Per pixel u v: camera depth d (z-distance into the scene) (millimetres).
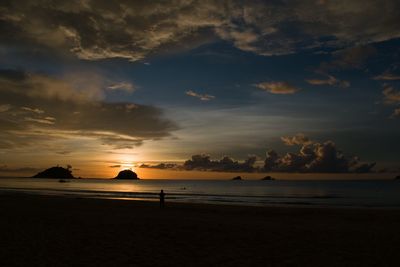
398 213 23656
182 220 17953
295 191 82438
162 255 9883
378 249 10891
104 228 14922
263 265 8891
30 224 16031
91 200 34875
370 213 23656
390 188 105375
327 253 10305
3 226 15352
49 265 8703
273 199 49500
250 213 23297
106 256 9711
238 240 12297
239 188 106062
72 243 11539
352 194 66688
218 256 9812
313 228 15477
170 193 66500
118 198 45969
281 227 15656
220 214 22328
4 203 29016
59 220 17484
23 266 8609
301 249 10844
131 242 11781
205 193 69000
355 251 10594
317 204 39750
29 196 40969
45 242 11672
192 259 9445
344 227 16094
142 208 26203
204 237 12836
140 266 8695
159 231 14156
